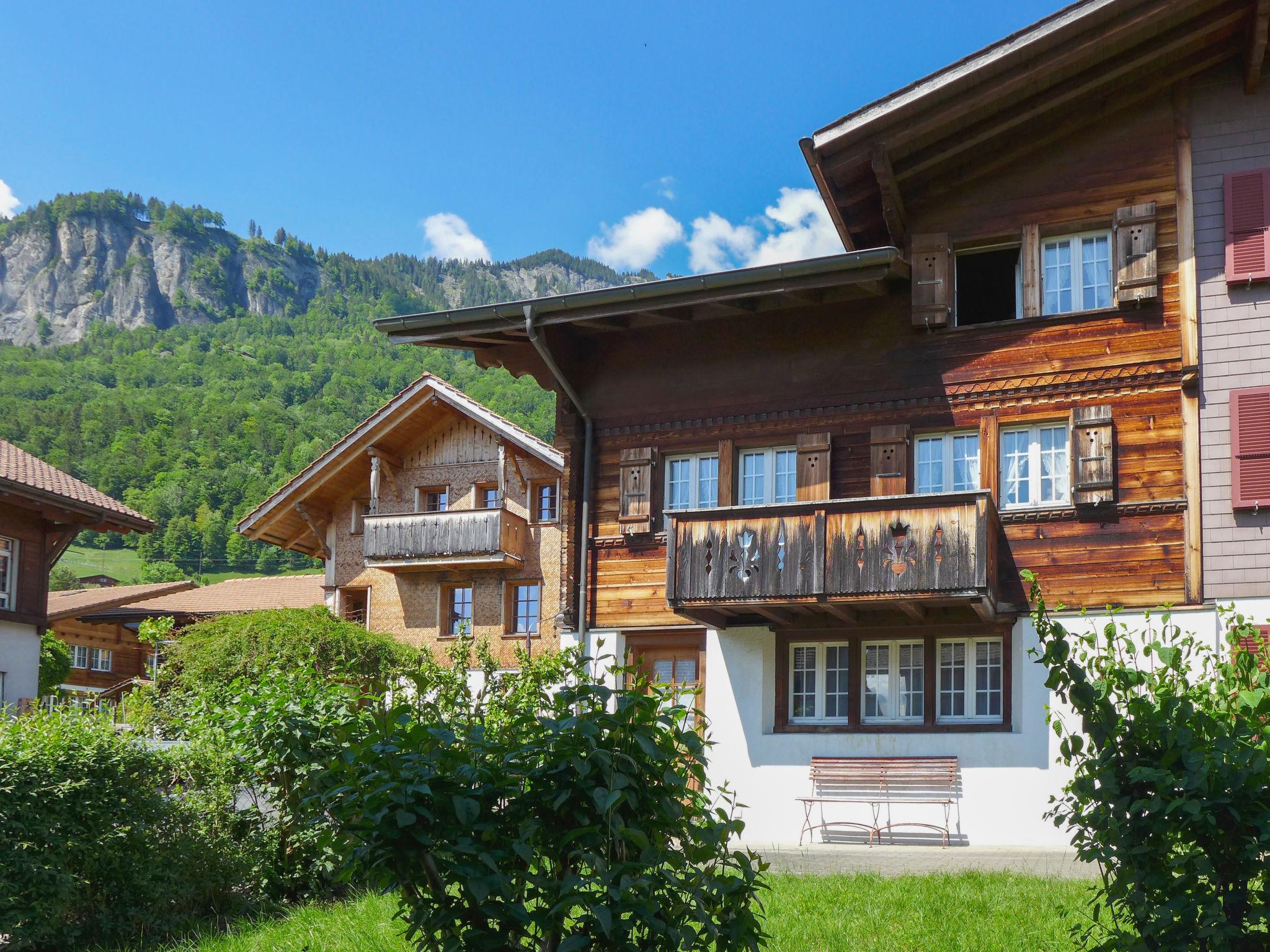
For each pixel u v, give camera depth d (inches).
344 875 192.1
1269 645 219.0
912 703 656.4
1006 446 652.1
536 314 684.1
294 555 4001.0
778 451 700.7
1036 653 210.2
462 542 1164.5
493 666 422.6
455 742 183.9
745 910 195.8
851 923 370.9
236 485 4266.7
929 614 650.8
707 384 716.7
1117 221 635.5
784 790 661.9
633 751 185.2
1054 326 645.3
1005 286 729.0
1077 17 608.7
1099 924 213.8
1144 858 192.9
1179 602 599.5
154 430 4635.8
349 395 5403.5
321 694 457.4
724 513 650.2
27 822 378.9
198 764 445.7
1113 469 619.5
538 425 3304.6
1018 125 652.7
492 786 180.9
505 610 1189.1
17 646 1032.8
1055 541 627.2
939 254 667.4
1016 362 650.2
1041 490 641.0
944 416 660.1
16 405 5319.9
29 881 373.1
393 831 175.8
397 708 190.9
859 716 661.9
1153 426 619.2
